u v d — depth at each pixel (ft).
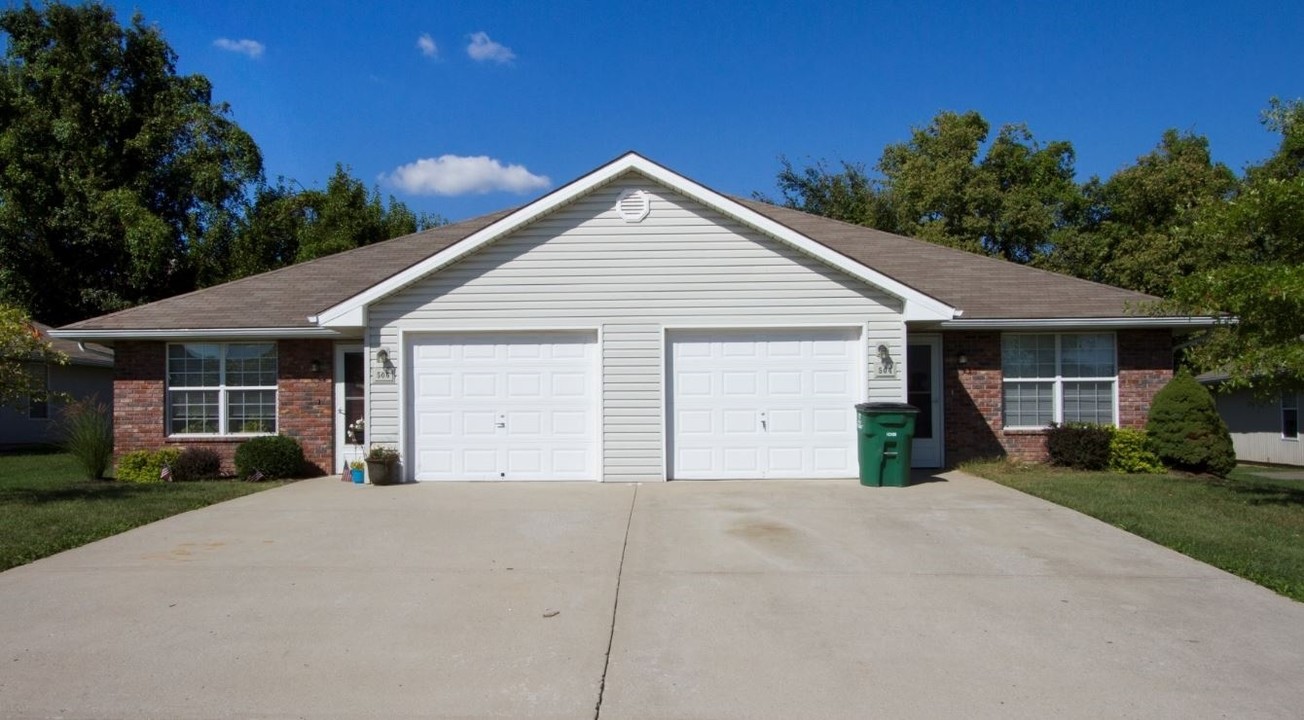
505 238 43.88
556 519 32.91
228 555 27.17
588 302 43.70
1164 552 27.17
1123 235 111.65
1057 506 35.19
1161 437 48.42
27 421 84.23
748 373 43.86
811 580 24.04
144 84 111.86
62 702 16.15
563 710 15.79
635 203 43.75
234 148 111.14
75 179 101.81
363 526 31.76
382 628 20.13
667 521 32.35
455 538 29.58
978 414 50.96
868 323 43.50
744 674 17.39
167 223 108.58
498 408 43.91
